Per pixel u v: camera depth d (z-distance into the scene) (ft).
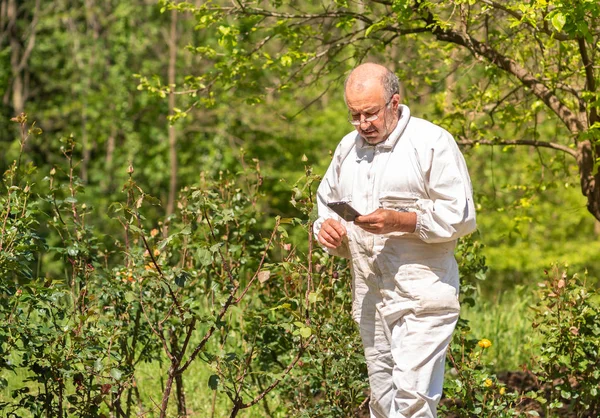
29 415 25.17
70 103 114.01
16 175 20.83
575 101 29.99
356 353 22.11
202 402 27.43
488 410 21.88
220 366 20.26
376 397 19.29
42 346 19.75
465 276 25.09
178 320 22.30
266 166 104.99
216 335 26.78
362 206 18.26
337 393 22.33
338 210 17.11
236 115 104.58
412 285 17.83
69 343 21.40
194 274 23.44
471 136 30.66
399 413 17.74
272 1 27.96
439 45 31.19
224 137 107.34
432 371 17.75
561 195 80.33
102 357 20.25
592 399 23.63
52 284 20.02
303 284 23.08
